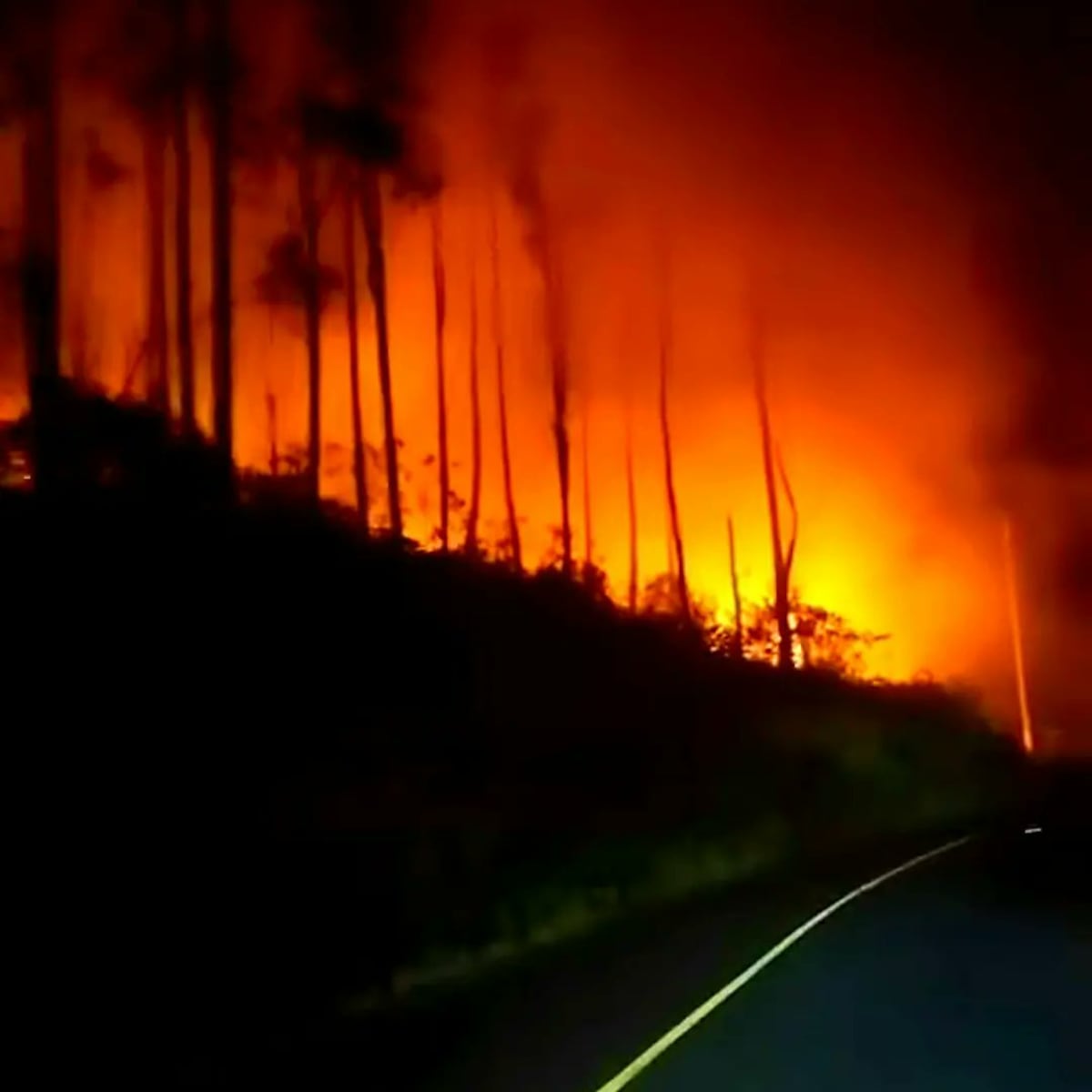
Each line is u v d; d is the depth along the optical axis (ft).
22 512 63.36
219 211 120.37
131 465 73.20
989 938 59.52
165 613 61.57
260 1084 31.40
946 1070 32.91
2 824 38.99
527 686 91.61
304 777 56.18
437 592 91.09
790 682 164.96
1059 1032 38.04
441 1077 32.24
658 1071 32.78
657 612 147.74
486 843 60.85
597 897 74.33
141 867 39.70
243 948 40.47
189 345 118.83
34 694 49.39
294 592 73.41
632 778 96.43
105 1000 34.37
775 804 125.59
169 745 50.90
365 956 46.70
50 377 78.95
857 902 76.13
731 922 68.13
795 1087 31.07
